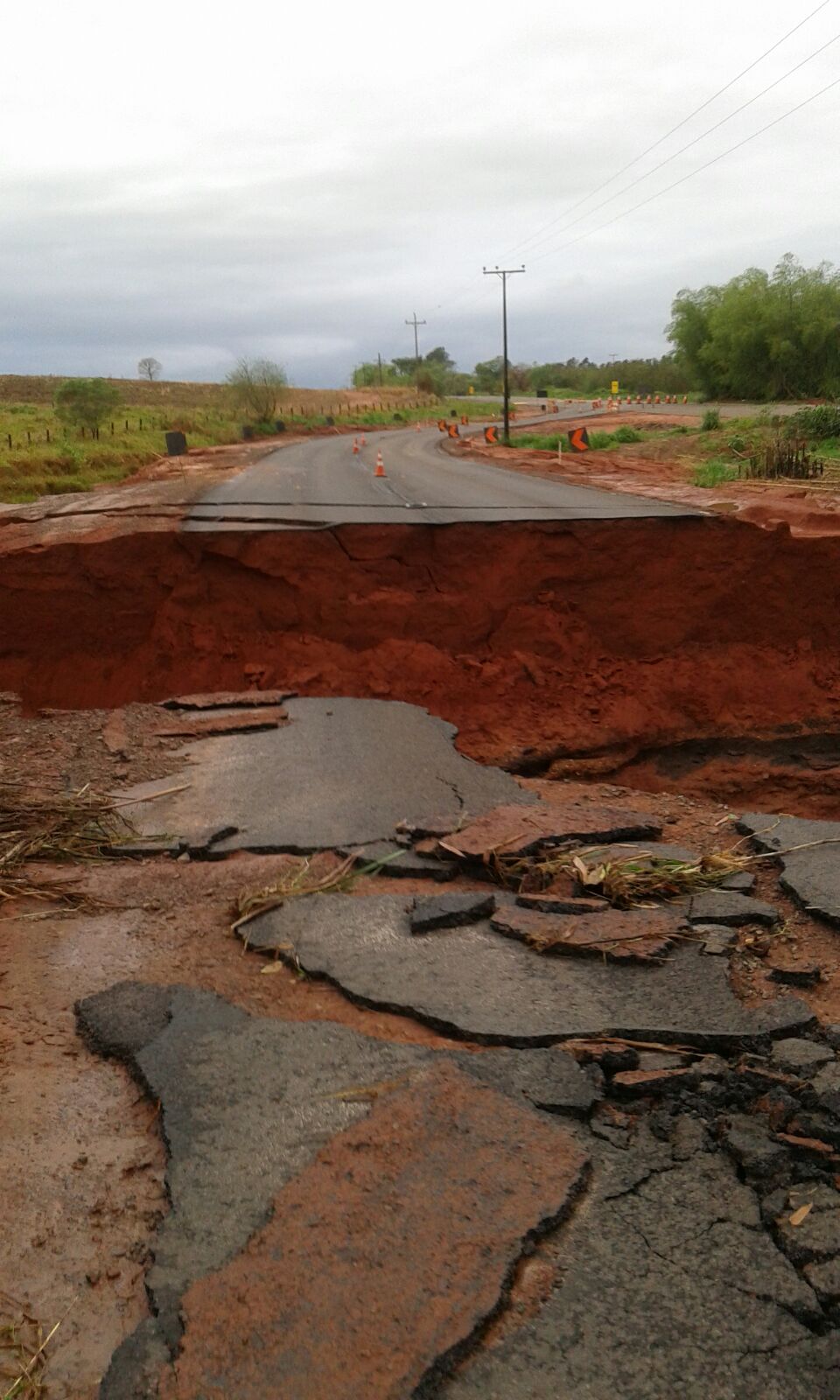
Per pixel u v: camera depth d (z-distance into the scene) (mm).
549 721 13234
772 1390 2479
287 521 14508
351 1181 3135
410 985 4289
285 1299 2725
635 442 36312
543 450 35156
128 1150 3391
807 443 29531
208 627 13703
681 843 5926
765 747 13258
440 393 116875
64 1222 3072
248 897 5102
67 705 13539
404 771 7152
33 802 6316
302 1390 2482
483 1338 2619
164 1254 2900
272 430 56844
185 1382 2518
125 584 13742
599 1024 3977
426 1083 3598
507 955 4562
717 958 4496
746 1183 3160
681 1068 3711
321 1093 3580
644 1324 2654
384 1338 2602
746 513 15031
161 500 17375
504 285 41062
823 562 13961
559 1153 3250
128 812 6340
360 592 13898
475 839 5695
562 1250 2889
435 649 13695
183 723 8203
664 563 14164
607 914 4879
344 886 5324
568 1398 2463
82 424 42031
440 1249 2865
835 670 13812
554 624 13930
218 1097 3576
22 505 17859
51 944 4758
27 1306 2785
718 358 61062
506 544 14141
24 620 13734
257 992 4324
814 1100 3480
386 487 19750
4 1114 3547
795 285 57406
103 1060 3895
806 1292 2734
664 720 13414
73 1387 2557
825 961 4508
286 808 6375
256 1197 3100
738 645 14047
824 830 5973
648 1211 3037
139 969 4535
